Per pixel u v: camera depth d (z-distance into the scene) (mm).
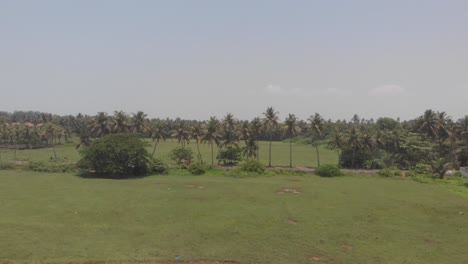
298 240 33688
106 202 48031
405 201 51531
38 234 33094
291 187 62781
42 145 167750
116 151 72812
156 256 28672
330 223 39719
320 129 93062
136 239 32844
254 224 38750
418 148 90625
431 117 97375
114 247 30406
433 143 105375
